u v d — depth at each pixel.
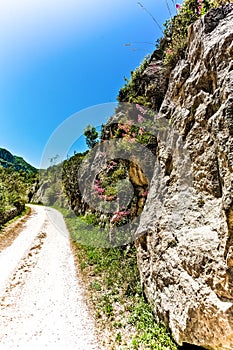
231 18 3.05
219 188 2.80
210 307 2.40
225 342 2.30
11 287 5.77
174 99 4.26
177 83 4.11
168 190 3.87
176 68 4.39
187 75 3.94
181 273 2.97
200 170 3.12
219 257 2.40
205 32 3.41
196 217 3.03
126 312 4.24
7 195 20.58
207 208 2.91
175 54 5.00
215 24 3.34
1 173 24.73
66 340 3.66
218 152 2.47
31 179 38.69
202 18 3.56
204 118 3.13
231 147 2.28
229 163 2.28
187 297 2.75
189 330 2.68
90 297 5.06
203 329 2.53
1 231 13.12
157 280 3.59
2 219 15.52
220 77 2.77
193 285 2.68
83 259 7.64
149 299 4.04
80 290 5.48
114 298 4.76
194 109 3.46
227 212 2.24
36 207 27.70
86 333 3.82
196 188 3.19
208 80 3.19
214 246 2.51
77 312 4.50
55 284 5.90
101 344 3.50
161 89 5.64
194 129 3.33
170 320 3.12
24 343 3.61
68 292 5.40
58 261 7.85
